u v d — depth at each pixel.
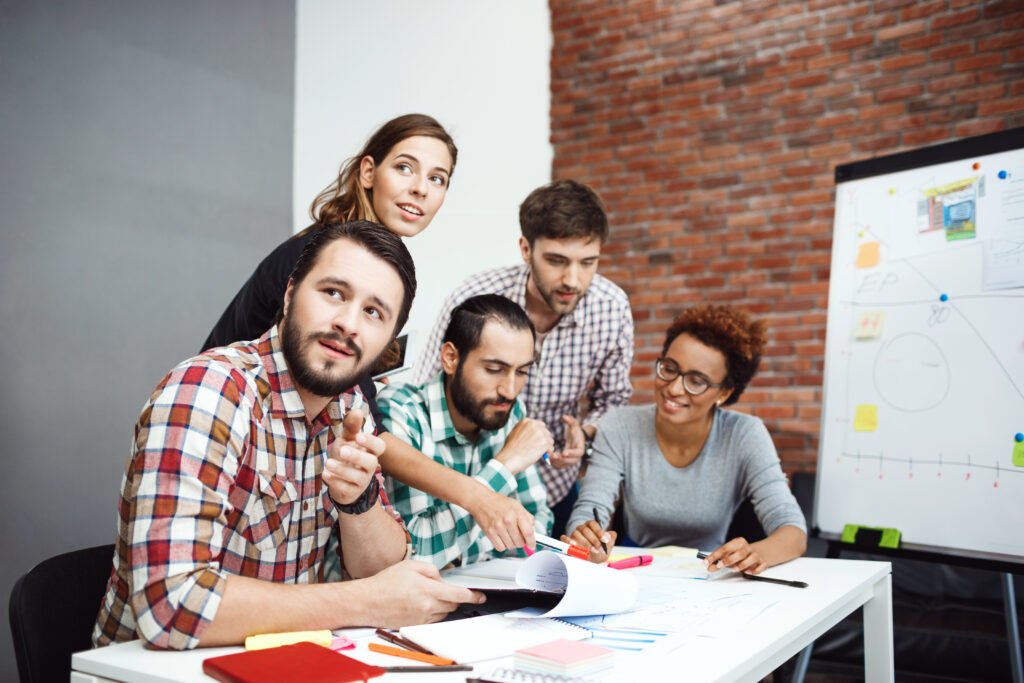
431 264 3.55
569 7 4.23
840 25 3.65
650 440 2.00
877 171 2.34
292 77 3.34
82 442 2.48
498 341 1.42
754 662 0.90
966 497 1.97
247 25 3.15
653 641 0.95
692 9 3.96
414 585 0.99
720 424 1.97
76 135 2.49
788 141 3.74
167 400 0.91
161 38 2.79
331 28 3.43
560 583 1.12
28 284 2.34
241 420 0.96
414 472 1.31
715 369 1.86
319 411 1.06
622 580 1.08
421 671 0.82
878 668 1.47
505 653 0.88
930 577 2.74
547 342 2.21
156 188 2.76
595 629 1.00
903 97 3.52
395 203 1.61
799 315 3.67
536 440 1.45
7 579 2.27
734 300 3.81
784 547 1.56
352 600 0.95
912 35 3.51
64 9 2.47
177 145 2.84
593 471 1.97
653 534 1.99
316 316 0.96
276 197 3.24
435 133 1.62
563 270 1.97
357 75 3.48
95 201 2.54
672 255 3.96
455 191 3.69
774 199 3.76
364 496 1.09
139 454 0.90
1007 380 1.96
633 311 4.02
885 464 2.13
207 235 2.95
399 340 1.48
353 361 0.97
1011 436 1.92
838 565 1.52
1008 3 3.33
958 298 2.10
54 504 2.40
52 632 1.05
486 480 1.37
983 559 1.91
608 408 2.35
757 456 1.87
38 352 2.36
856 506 2.16
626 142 4.07
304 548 1.08
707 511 1.93
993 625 2.49
